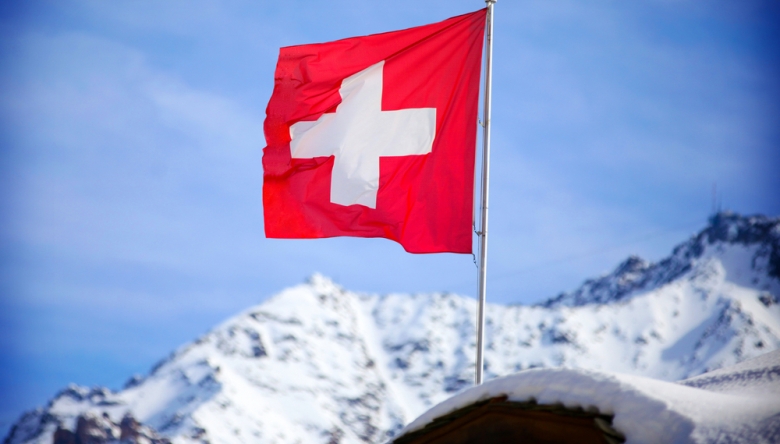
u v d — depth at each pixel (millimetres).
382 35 17547
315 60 17500
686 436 9281
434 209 16734
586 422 10547
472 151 16906
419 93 17250
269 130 17453
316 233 16984
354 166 17078
